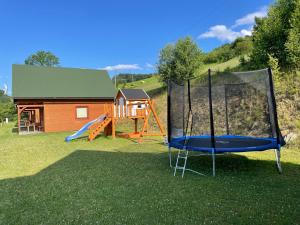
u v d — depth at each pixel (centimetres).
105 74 2705
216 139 904
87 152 1123
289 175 683
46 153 1128
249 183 623
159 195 560
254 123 1136
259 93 1068
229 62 3027
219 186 607
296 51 1398
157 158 953
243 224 421
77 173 767
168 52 2759
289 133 1048
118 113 1562
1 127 2886
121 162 900
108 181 675
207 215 457
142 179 683
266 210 469
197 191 578
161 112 2198
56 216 473
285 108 1204
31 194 594
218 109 1490
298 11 1455
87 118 2373
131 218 454
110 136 1642
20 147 1327
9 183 688
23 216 477
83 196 570
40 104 2242
